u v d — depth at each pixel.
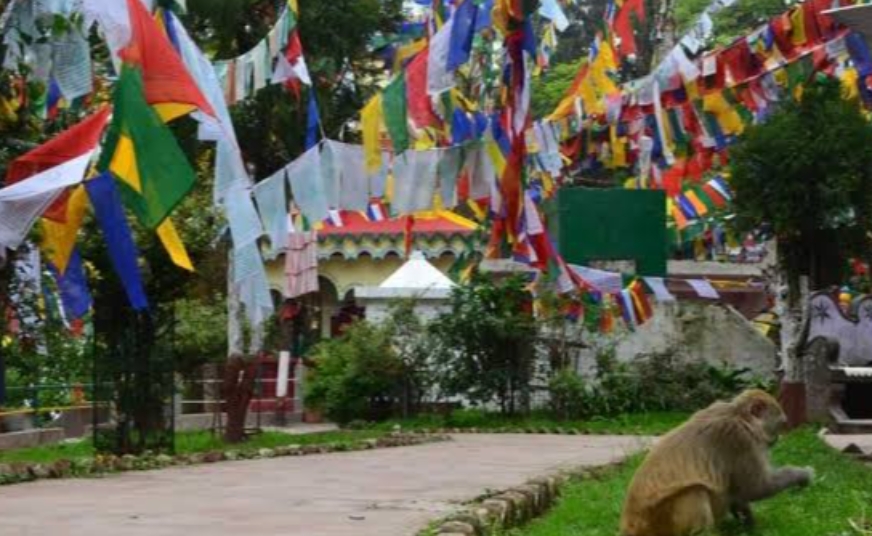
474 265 24.78
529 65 13.25
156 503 9.77
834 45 16.11
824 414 16.61
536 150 15.95
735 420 8.00
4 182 11.71
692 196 22.75
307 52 21.92
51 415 21.91
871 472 11.45
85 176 10.02
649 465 7.73
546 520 9.35
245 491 10.70
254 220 10.35
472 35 12.34
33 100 11.94
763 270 26.89
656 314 25.23
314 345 29.22
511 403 24.05
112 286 14.41
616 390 23.70
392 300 25.92
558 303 22.59
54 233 10.55
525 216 13.84
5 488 11.11
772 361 24.84
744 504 8.16
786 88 17.28
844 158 17.34
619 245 21.88
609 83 16.97
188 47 10.74
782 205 17.52
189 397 25.11
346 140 22.89
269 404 27.88
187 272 14.70
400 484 11.27
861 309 17.14
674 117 17.38
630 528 7.62
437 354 24.45
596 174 26.98
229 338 18.98
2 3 11.36
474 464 13.73
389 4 23.14
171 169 9.55
